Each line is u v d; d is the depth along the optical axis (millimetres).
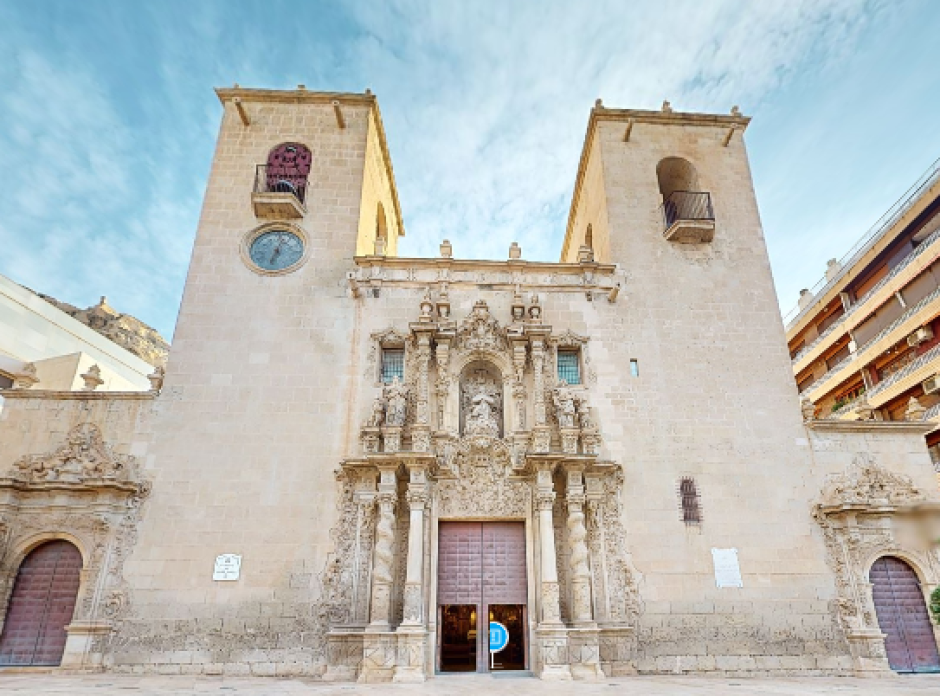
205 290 23453
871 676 18828
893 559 20922
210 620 18875
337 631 18359
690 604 19922
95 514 19469
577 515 19891
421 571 19000
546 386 22453
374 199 28812
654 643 19406
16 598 19000
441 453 20953
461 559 20484
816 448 22312
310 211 25172
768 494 21516
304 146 26703
